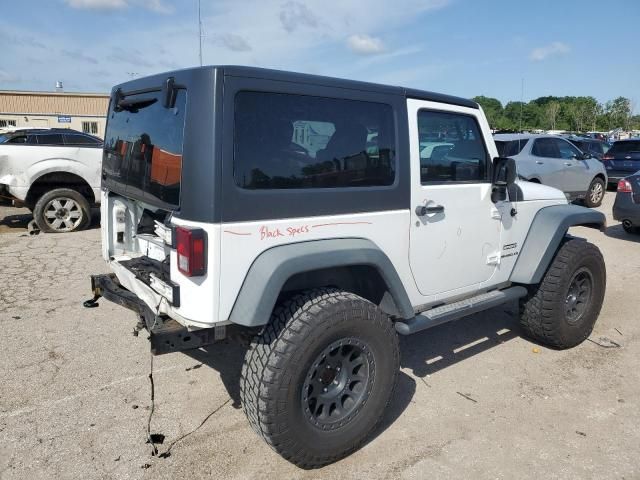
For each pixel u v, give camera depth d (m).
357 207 2.94
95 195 8.71
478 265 3.82
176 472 2.79
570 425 3.30
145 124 3.02
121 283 3.50
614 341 4.63
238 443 3.05
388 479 2.77
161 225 3.11
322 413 2.81
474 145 3.71
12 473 2.73
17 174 8.16
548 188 4.60
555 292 4.15
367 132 3.00
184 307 2.57
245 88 2.49
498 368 4.08
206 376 3.82
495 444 3.09
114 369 3.89
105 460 2.87
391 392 3.03
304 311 2.63
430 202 3.36
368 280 3.14
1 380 3.70
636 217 8.32
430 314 3.41
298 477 2.77
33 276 6.11
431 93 3.37
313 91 2.74
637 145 14.41
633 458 2.97
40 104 38.41
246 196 2.50
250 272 2.55
